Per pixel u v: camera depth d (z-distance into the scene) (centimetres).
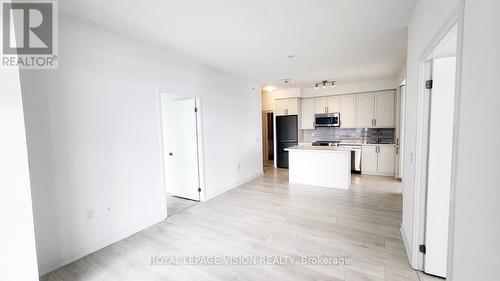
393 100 543
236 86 482
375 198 385
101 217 243
